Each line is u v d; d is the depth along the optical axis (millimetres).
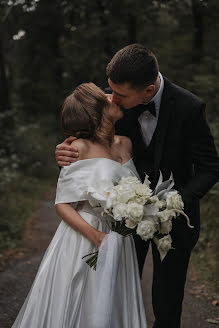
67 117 2498
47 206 9023
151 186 2734
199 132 2572
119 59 2346
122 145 2635
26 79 19984
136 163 2816
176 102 2588
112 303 2238
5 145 11203
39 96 19734
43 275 2375
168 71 10023
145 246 2859
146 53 2371
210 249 5324
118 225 2305
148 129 2689
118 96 2412
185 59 10391
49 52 19516
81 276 2324
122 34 12828
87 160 2387
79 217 2354
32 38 18281
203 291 4289
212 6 8281
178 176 2734
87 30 13258
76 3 8984
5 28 7852
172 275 2732
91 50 13617
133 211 2154
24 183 10508
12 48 12695
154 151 2721
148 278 4777
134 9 10711
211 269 4770
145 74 2342
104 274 2223
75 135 2514
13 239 6262
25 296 4199
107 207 2197
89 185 2293
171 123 2605
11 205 7996
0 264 5145
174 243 2709
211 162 2576
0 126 11477
